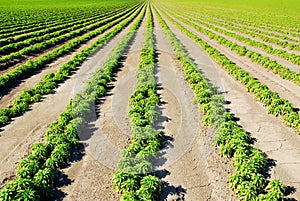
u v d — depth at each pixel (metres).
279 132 22.62
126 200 15.42
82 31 61.19
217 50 44.94
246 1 166.38
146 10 122.88
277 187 16.28
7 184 16.39
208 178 17.88
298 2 147.00
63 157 18.95
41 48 45.09
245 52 42.97
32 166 17.59
